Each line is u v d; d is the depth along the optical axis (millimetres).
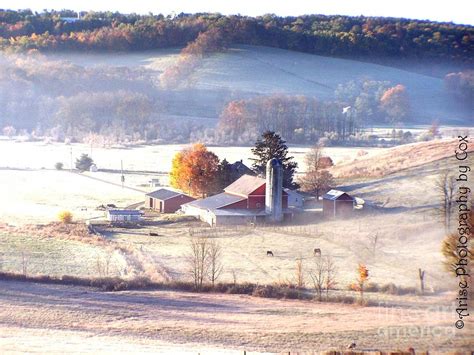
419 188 126375
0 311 69062
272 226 115750
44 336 61812
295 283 79375
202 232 111062
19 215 123375
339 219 116062
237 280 80688
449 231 96812
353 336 61969
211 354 56156
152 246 100500
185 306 71812
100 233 110500
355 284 78125
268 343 60688
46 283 78938
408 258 88625
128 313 69438
